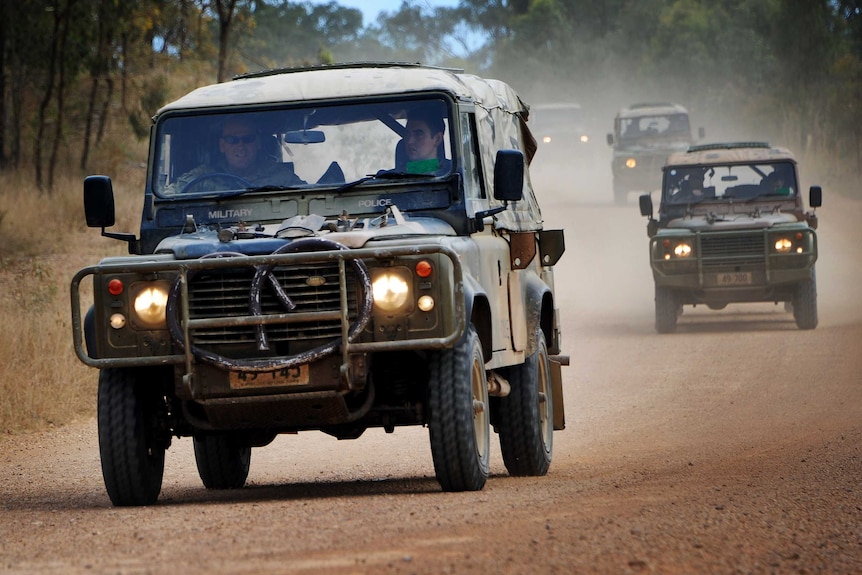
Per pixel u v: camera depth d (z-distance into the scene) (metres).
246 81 23.44
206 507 19.47
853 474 21.98
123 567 14.05
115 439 20.25
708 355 46.12
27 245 68.25
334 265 19.06
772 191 53.97
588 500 18.88
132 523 17.84
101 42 90.38
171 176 22.47
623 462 26.17
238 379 19.17
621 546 14.80
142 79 103.94
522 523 16.44
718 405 35.28
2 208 73.00
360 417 20.06
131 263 19.52
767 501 18.77
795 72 149.25
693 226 52.69
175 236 21.53
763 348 47.22
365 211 21.81
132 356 19.47
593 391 39.47
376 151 22.23
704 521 16.78
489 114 24.59
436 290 18.97
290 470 27.78
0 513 20.47
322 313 18.95
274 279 19.06
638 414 34.56
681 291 53.31
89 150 92.50
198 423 20.25
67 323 46.88
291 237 20.14
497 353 22.16
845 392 36.34
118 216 76.25
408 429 34.75
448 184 21.78
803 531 16.25
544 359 26.16
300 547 14.84
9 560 15.24
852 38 174.00
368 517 17.09
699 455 26.48
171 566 13.91
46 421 34.81
